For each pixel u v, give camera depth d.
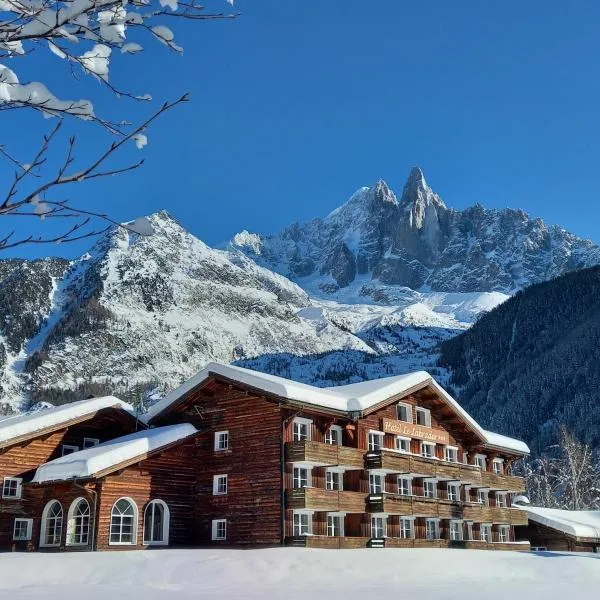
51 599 21.66
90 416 45.19
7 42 5.22
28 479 42.22
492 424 196.88
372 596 24.22
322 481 44.62
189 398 46.09
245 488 42.59
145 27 5.32
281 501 41.06
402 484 49.31
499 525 58.12
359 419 47.41
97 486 39.06
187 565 30.97
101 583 28.22
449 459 55.66
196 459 44.78
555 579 35.81
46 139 5.11
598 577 36.81
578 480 84.81
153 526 41.53
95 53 5.36
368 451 45.69
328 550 36.78
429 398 53.88
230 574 30.20
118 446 40.50
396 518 47.72
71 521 39.56
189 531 43.28
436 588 28.52
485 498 58.44
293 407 42.34
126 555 32.88
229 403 44.84
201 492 44.06
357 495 44.31
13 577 28.42
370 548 42.06
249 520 41.91
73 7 5.10
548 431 171.12
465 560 37.97
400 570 34.25
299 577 30.84
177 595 23.75
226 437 44.53
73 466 39.00
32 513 41.22
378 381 51.47
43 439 43.59
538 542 61.09
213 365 44.84
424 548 45.91
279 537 40.56
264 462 42.38
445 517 49.47
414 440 51.34
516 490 58.06
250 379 43.16
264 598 22.91
